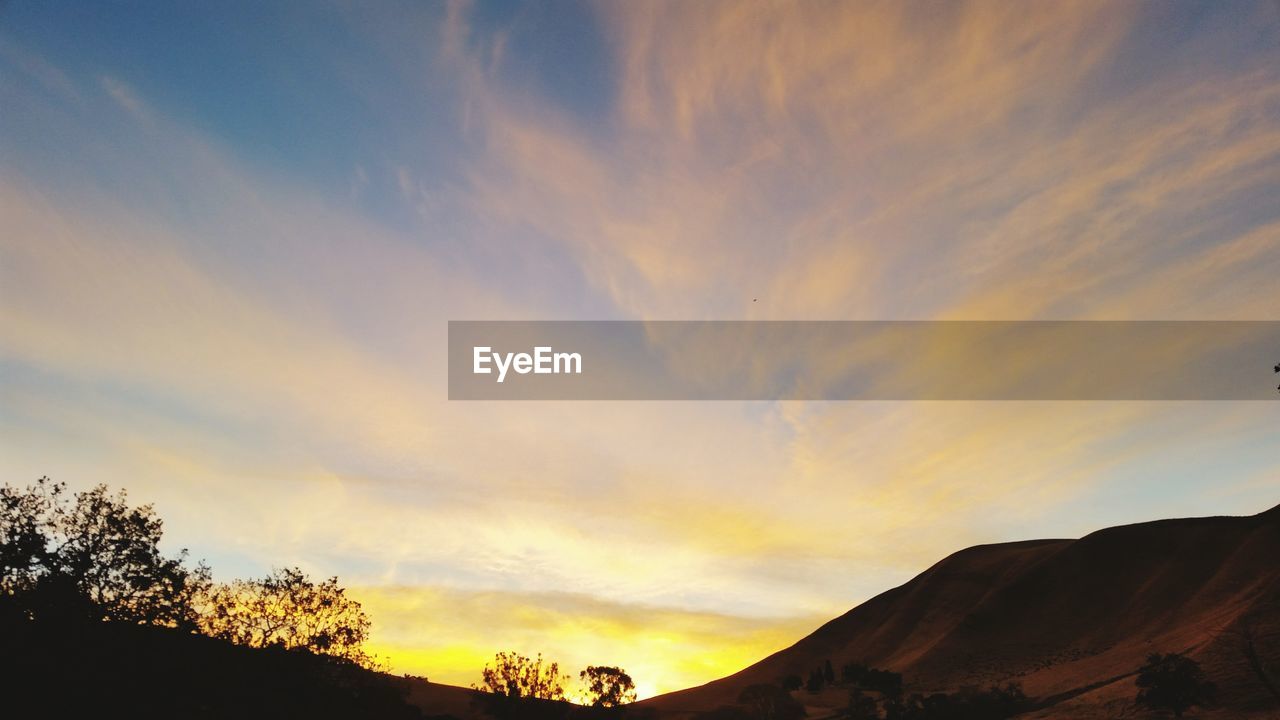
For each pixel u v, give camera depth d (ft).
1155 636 372.79
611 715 232.73
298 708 96.17
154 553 86.22
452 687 326.65
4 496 80.33
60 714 75.56
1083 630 455.63
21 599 77.97
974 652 476.13
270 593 100.17
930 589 640.99
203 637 90.89
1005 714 261.44
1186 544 504.43
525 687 207.92
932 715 274.98
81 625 79.36
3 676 73.82
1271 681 191.31
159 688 83.15
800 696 446.19
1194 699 191.83
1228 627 247.29
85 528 83.25
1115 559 523.70
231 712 90.12
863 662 562.25
